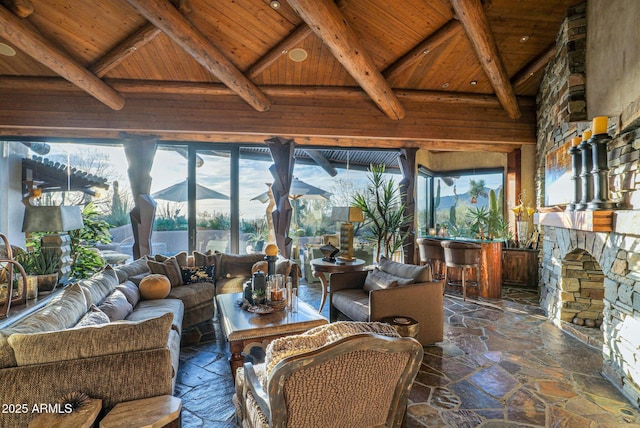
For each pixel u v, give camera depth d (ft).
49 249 10.86
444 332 12.72
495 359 10.41
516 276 20.12
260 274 10.33
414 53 14.93
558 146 14.78
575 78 13.32
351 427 4.76
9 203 18.22
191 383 9.03
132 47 13.61
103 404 5.47
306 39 14.32
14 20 10.82
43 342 5.42
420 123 18.28
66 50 13.65
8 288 8.07
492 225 21.36
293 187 21.26
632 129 9.80
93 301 8.95
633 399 8.04
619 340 8.73
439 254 18.66
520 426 7.15
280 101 17.34
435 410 7.73
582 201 11.21
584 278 12.84
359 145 19.86
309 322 9.01
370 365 4.33
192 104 16.88
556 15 13.98
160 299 12.13
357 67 13.52
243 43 14.15
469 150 20.58
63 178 18.97
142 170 17.66
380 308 10.19
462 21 12.39
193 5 12.34
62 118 15.98
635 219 8.11
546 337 12.25
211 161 19.36
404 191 20.16
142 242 17.46
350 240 15.70
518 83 17.44
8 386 5.11
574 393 8.46
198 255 15.62
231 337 8.39
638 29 9.87
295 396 4.08
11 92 15.75
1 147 17.72
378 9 13.01
